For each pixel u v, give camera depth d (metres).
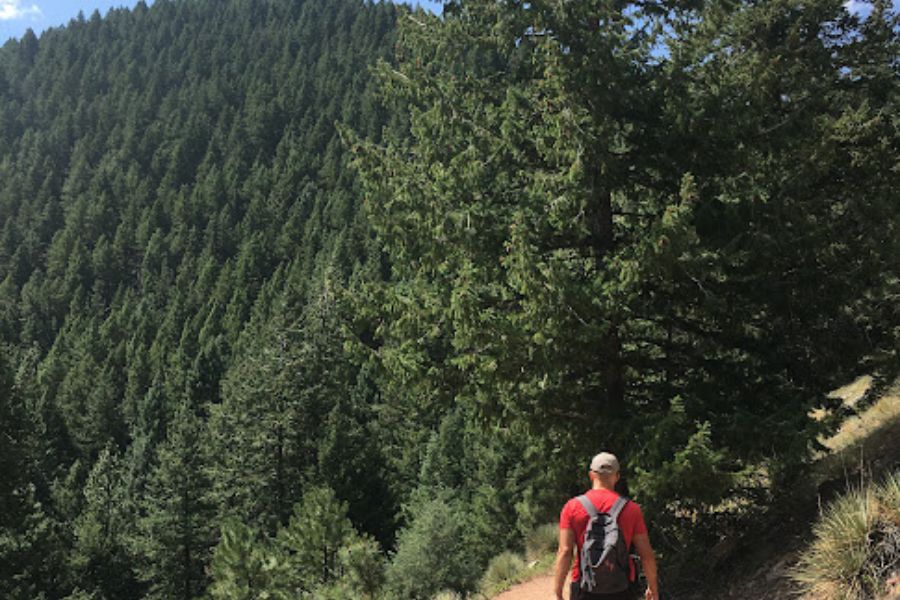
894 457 7.23
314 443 37.00
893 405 9.66
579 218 7.75
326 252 116.75
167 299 133.75
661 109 8.09
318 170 171.25
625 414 7.83
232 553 16.59
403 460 53.41
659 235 6.66
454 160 8.45
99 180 175.00
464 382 8.39
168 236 152.50
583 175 7.29
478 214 8.19
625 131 8.18
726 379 8.17
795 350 8.35
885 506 5.53
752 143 8.16
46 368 93.94
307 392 38.16
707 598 7.11
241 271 127.12
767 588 6.38
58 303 131.62
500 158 8.48
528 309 7.07
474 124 8.60
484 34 8.91
